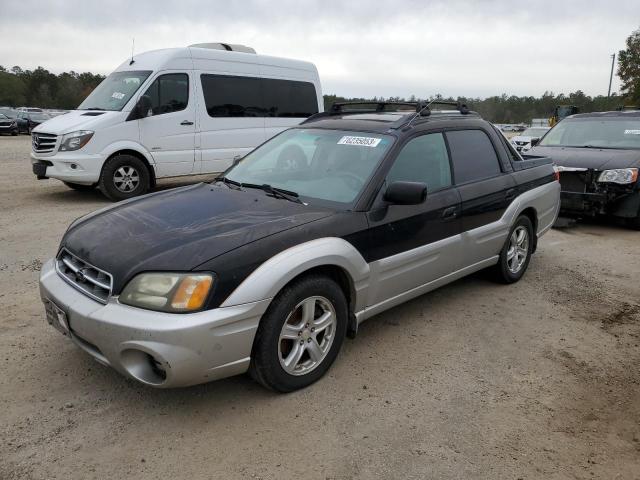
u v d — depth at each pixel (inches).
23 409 115.0
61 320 117.3
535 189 206.5
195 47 370.0
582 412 123.1
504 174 191.2
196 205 139.1
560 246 271.6
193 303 104.6
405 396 126.3
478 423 117.1
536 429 116.0
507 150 199.2
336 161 154.3
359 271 132.6
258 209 135.1
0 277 193.8
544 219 217.3
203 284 105.6
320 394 125.4
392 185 137.9
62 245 131.2
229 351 109.2
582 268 233.1
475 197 172.2
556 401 127.3
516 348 154.0
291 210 134.8
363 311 139.8
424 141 161.8
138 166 350.6
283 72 408.8
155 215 132.9
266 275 111.8
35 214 306.3
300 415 117.0
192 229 121.7
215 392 124.3
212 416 115.4
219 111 377.1
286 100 411.8
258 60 394.6
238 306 108.3
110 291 109.0
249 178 165.3
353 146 156.3
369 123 164.7
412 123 161.6
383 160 146.9
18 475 96.2
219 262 108.4
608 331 168.4
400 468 102.0
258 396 123.4
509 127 2014.0
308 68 425.1
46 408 115.7
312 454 105.0
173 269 106.3
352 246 131.0
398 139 153.3
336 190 144.4
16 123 1241.4
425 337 158.2
